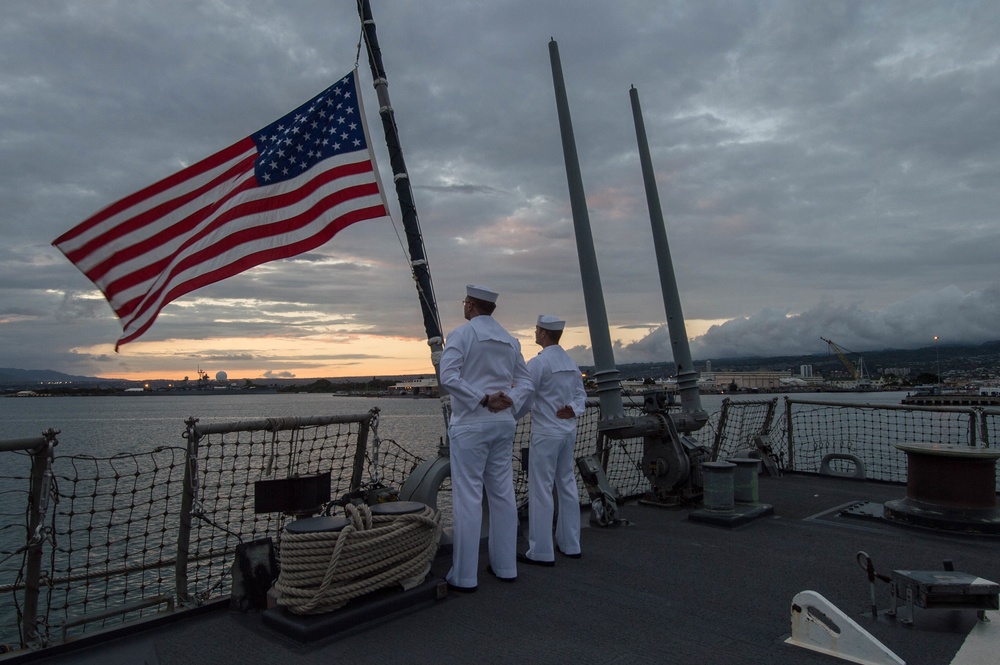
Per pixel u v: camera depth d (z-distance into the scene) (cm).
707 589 404
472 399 396
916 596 333
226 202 548
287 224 542
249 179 552
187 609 362
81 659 311
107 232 528
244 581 371
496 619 353
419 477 463
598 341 665
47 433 331
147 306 529
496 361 420
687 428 697
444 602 381
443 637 329
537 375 467
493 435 406
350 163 537
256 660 304
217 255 538
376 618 351
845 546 508
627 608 371
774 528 569
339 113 548
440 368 403
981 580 333
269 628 342
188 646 322
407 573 369
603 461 704
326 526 348
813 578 427
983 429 715
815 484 790
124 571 390
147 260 537
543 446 465
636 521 600
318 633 326
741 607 371
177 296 527
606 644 319
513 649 313
